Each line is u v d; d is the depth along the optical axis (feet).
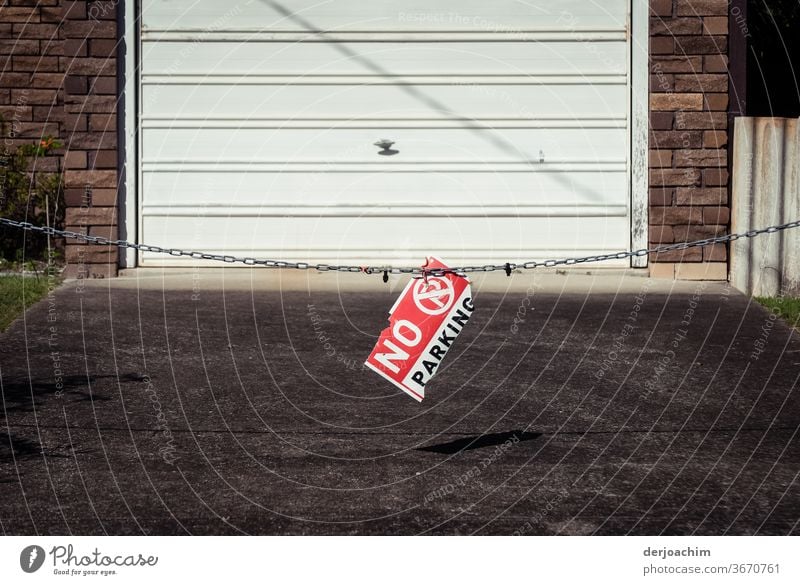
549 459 17.80
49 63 35.91
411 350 16.58
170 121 33.14
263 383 22.04
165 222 33.27
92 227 32.65
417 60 33.19
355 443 18.53
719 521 15.25
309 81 33.24
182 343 24.91
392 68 33.22
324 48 33.17
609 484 16.69
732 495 16.28
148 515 15.17
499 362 23.89
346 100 33.27
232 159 33.30
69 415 19.66
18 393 20.92
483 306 29.12
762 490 16.51
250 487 16.34
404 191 33.42
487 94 33.27
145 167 33.14
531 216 33.42
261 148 33.32
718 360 24.16
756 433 19.34
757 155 31.19
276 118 33.27
